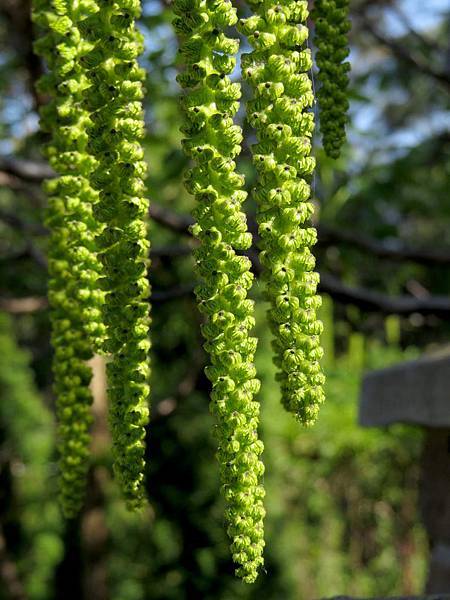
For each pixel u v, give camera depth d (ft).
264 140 3.20
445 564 8.49
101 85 3.60
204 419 26.30
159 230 14.51
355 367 24.36
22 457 29.55
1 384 29.71
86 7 4.33
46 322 27.61
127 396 3.63
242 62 3.33
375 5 16.83
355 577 27.63
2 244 17.69
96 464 19.40
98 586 21.52
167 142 12.03
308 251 3.18
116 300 3.60
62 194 4.29
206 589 26.71
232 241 3.19
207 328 3.13
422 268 17.54
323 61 4.43
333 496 27.35
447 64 15.25
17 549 29.40
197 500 26.61
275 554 26.05
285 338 3.11
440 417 7.66
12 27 11.89
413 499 27.32
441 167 16.10
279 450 25.12
